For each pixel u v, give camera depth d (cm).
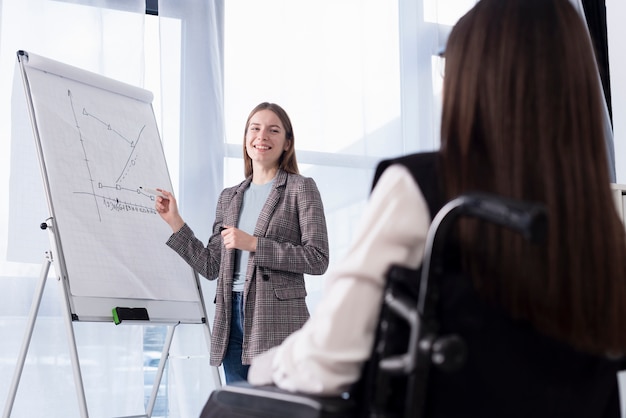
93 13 309
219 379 252
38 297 232
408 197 71
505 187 69
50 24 303
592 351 69
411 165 73
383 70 356
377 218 72
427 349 63
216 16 331
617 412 78
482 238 68
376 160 350
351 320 70
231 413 77
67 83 264
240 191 265
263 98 336
